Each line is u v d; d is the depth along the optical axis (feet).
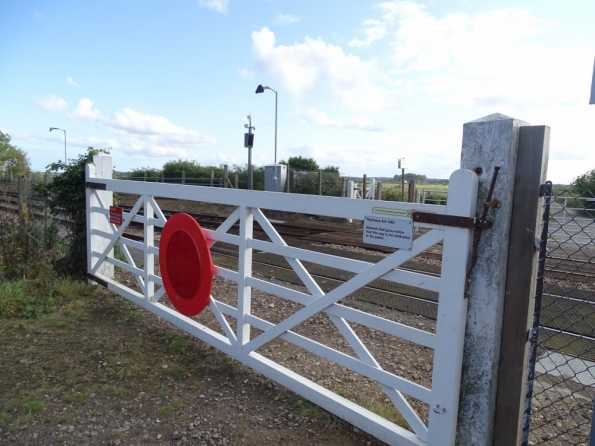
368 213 8.86
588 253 28.22
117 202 24.66
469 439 7.89
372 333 15.64
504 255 7.38
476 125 7.42
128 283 21.58
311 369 12.66
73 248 21.62
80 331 15.29
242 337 12.20
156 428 9.63
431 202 51.21
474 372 7.73
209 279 13.07
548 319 17.30
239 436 9.34
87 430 9.54
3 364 12.63
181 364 12.80
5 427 9.63
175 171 100.27
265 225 11.33
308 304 10.28
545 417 10.19
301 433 9.48
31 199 22.04
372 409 10.20
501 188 7.20
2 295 16.89
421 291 21.24
